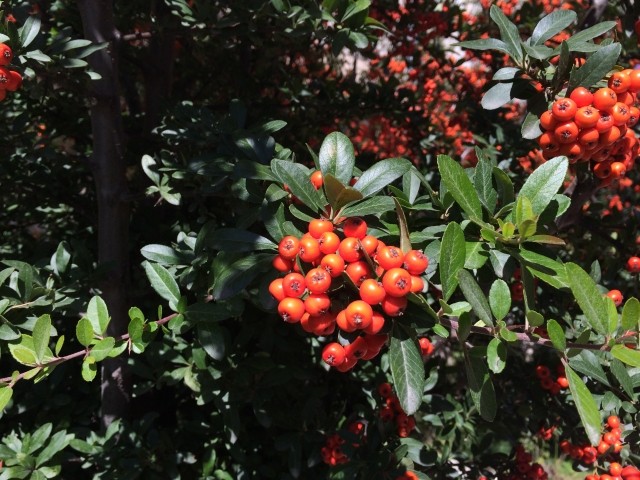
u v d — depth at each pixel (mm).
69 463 3674
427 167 5242
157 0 3686
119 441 3346
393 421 3506
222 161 2377
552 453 6414
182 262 2457
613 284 3629
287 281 1574
